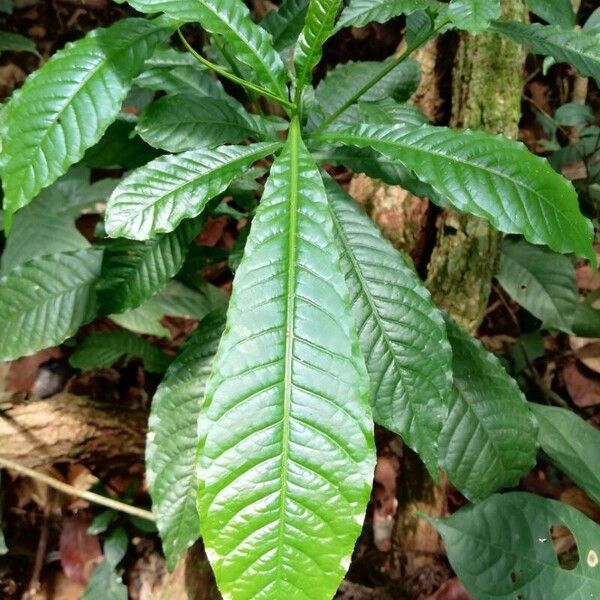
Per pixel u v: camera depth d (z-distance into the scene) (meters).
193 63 0.54
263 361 0.33
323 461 0.32
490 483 0.54
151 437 0.51
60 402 0.68
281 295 0.34
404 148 0.40
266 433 0.32
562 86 1.02
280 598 0.31
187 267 0.63
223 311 0.53
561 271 0.74
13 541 0.77
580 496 0.74
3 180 0.39
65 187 0.80
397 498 0.73
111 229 0.39
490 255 0.68
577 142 0.86
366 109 0.53
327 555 0.32
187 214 0.40
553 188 0.38
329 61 1.10
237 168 0.42
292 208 0.36
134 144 0.56
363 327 0.45
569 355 0.89
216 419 0.32
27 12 1.12
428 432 0.45
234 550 0.32
